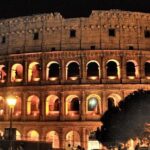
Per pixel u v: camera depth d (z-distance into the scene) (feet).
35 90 309.63
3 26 331.57
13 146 184.24
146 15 311.88
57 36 310.04
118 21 307.37
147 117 194.39
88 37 305.32
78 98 300.81
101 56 301.63
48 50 309.63
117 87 295.69
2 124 316.40
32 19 318.65
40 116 304.09
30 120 307.17
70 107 313.73
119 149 198.39
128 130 195.52
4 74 339.36
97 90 296.51
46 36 312.91
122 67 300.40
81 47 304.09
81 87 298.35
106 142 204.74
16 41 323.37
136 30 308.81
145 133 190.39
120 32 306.14
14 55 320.70
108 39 304.30
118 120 200.95
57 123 298.35
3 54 327.88
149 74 325.42
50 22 312.91
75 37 306.76
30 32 318.86
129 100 206.28
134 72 324.60
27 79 313.94
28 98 311.27
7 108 317.22
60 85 301.84
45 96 305.73
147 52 305.53
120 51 302.04
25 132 307.78
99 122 290.15
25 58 316.60
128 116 198.08
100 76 298.97
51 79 307.17
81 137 291.79
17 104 318.65
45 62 309.83
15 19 325.01
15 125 311.47
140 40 307.58
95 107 316.19
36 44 314.55
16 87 315.58
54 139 304.71
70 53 304.50
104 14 307.17
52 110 314.96
